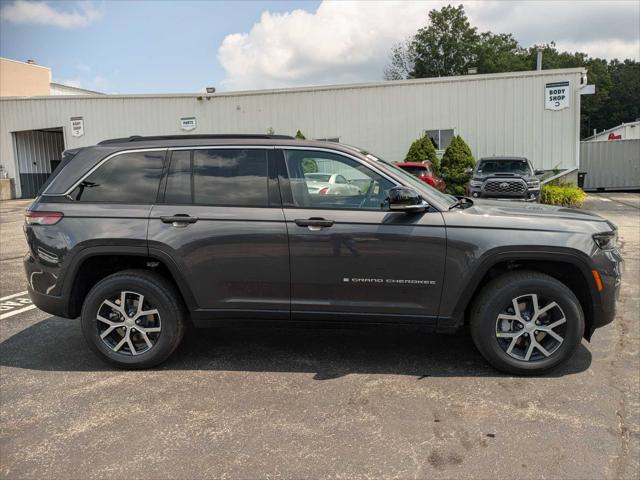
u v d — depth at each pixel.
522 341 3.96
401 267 3.83
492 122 19.14
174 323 4.07
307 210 3.90
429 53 53.91
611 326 5.11
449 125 19.59
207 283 3.96
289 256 3.88
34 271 4.12
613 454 2.91
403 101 19.98
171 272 3.96
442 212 3.85
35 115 25.05
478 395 3.64
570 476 2.71
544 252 3.74
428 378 3.94
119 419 3.36
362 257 3.83
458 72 54.22
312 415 3.38
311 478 2.72
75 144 24.38
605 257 3.82
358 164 3.97
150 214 3.97
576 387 3.76
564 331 3.87
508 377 3.95
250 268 3.93
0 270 8.25
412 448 2.98
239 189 3.99
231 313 4.00
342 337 4.88
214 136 4.17
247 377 3.99
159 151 4.13
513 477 2.71
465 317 4.18
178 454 2.95
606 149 25.66
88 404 3.57
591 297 3.85
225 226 3.91
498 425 3.23
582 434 3.12
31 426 3.28
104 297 4.05
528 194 13.75
